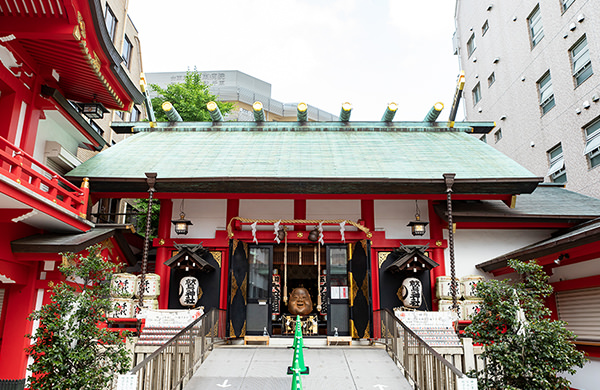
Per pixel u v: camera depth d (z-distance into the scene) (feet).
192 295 38.34
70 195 31.89
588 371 32.53
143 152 42.78
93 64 32.48
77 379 20.26
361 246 39.78
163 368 23.39
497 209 40.34
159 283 38.19
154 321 29.76
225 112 73.20
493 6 74.49
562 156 54.60
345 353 31.19
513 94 67.21
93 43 31.24
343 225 39.14
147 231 34.04
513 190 36.83
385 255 40.75
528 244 41.83
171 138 47.37
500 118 71.20
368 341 37.93
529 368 19.97
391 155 41.63
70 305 21.62
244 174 36.86
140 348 28.19
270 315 39.63
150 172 36.88
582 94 50.47
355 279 39.34
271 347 32.45
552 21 57.11
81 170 38.27
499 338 21.40
